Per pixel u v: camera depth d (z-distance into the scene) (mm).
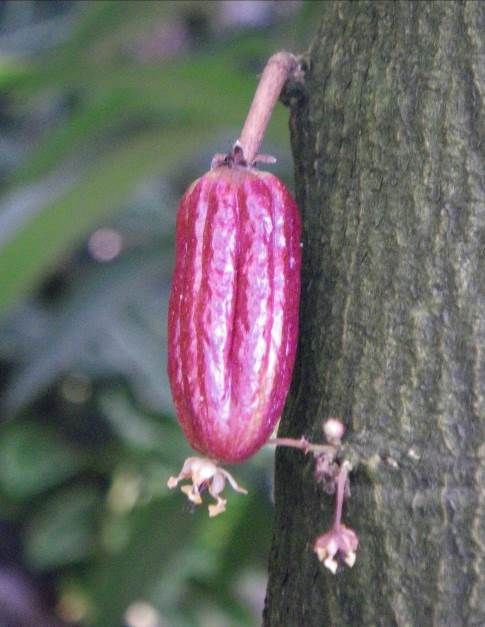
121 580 836
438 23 456
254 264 441
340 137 469
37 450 1030
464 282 443
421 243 448
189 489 432
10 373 1039
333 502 450
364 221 458
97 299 849
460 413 440
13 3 1185
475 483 437
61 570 1040
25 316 996
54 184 730
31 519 1046
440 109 452
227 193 445
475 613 435
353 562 438
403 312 448
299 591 461
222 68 668
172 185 1100
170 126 700
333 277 462
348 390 452
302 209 477
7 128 1117
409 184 452
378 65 464
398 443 443
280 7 957
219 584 1011
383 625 443
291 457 465
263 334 438
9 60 757
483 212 444
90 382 1033
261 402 434
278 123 678
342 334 457
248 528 917
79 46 679
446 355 442
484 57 450
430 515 439
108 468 1034
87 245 1041
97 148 815
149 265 868
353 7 475
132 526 839
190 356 437
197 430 433
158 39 1164
